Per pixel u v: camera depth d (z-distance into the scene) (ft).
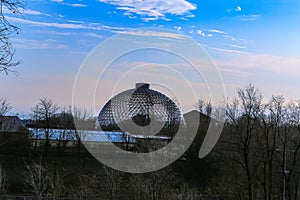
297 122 159.63
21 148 194.80
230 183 160.25
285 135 152.15
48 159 182.19
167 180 141.69
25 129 203.82
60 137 195.42
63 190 143.43
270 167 151.02
